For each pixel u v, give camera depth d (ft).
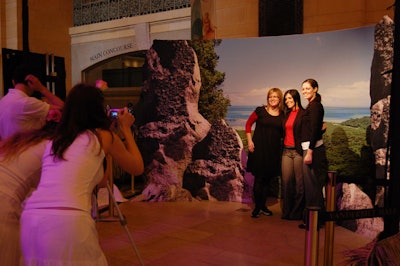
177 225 16.20
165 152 20.34
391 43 13.70
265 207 17.69
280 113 17.44
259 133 17.30
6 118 11.00
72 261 6.46
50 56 15.62
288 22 22.08
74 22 31.78
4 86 14.57
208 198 20.22
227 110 19.85
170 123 20.24
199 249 13.47
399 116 7.21
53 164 7.03
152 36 27.61
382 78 14.07
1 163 7.66
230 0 23.58
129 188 23.16
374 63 14.58
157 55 20.20
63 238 6.45
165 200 20.25
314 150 15.75
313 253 7.08
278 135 17.31
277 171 17.49
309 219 7.13
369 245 7.47
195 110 20.04
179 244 13.96
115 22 29.07
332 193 8.98
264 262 12.35
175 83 20.04
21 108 10.87
